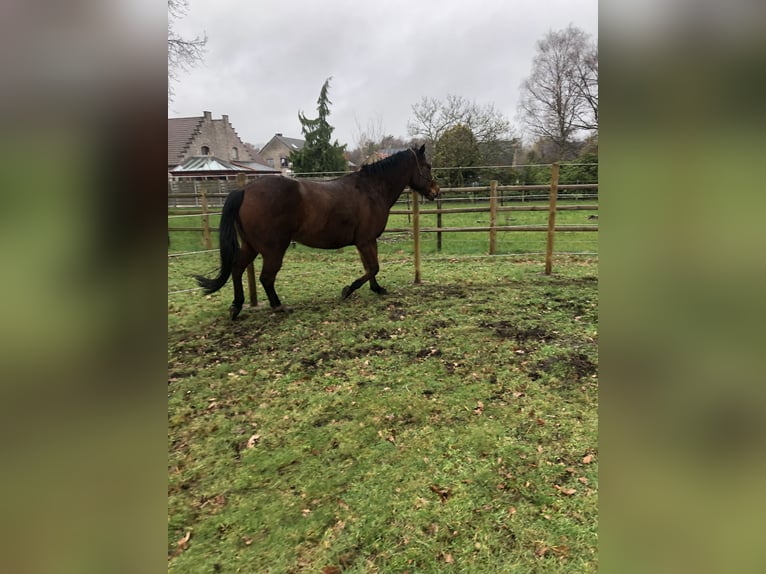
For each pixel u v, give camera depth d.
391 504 1.72
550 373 2.80
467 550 1.50
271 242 3.82
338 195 4.13
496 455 1.99
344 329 3.72
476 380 2.73
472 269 5.94
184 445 2.14
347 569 1.44
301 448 2.09
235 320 4.01
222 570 1.45
